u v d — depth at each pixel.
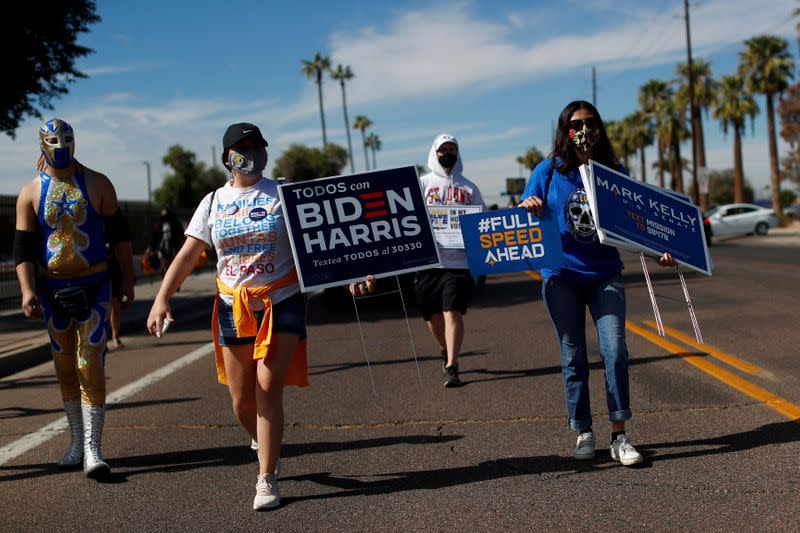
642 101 63.28
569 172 4.40
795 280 13.98
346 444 4.94
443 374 7.02
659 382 6.16
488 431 5.05
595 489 3.87
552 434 4.91
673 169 59.84
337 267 4.06
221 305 4.02
